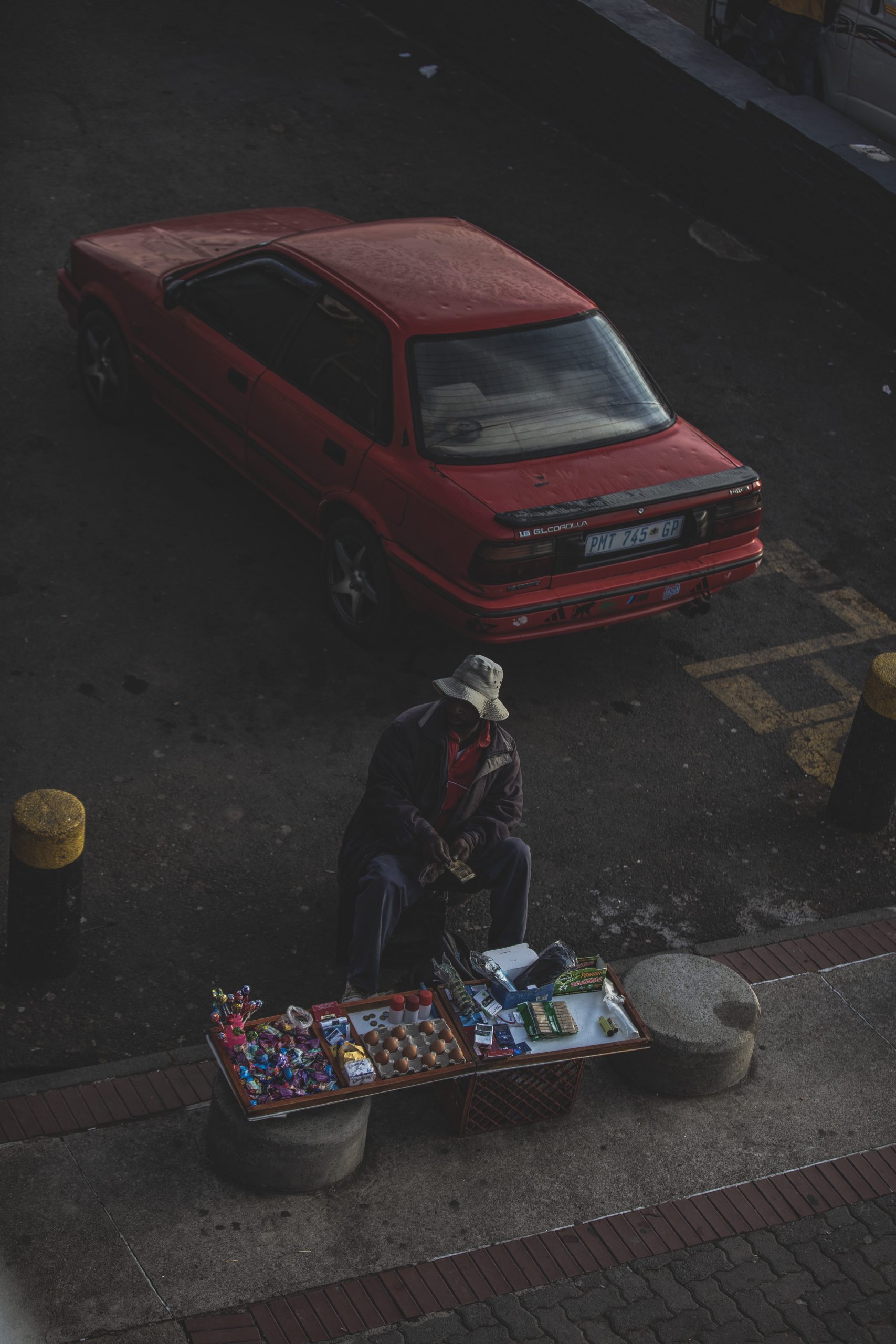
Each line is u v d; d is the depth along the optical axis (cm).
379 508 750
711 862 695
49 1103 522
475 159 1395
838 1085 577
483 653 815
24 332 1038
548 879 670
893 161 1237
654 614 771
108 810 668
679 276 1262
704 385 1114
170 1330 450
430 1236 493
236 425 836
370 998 528
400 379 747
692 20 1553
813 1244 509
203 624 800
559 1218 506
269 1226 488
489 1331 463
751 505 773
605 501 721
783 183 1281
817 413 1108
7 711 718
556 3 1434
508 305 795
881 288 1230
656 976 580
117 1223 482
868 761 705
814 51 1348
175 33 1541
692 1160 536
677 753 762
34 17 1520
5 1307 449
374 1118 536
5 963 587
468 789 579
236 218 1004
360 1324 460
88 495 887
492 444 742
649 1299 480
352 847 580
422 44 1611
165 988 586
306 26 1603
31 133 1302
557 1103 542
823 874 698
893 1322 484
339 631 809
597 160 1439
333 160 1344
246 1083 486
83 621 787
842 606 904
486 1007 529
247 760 712
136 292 891
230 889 638
